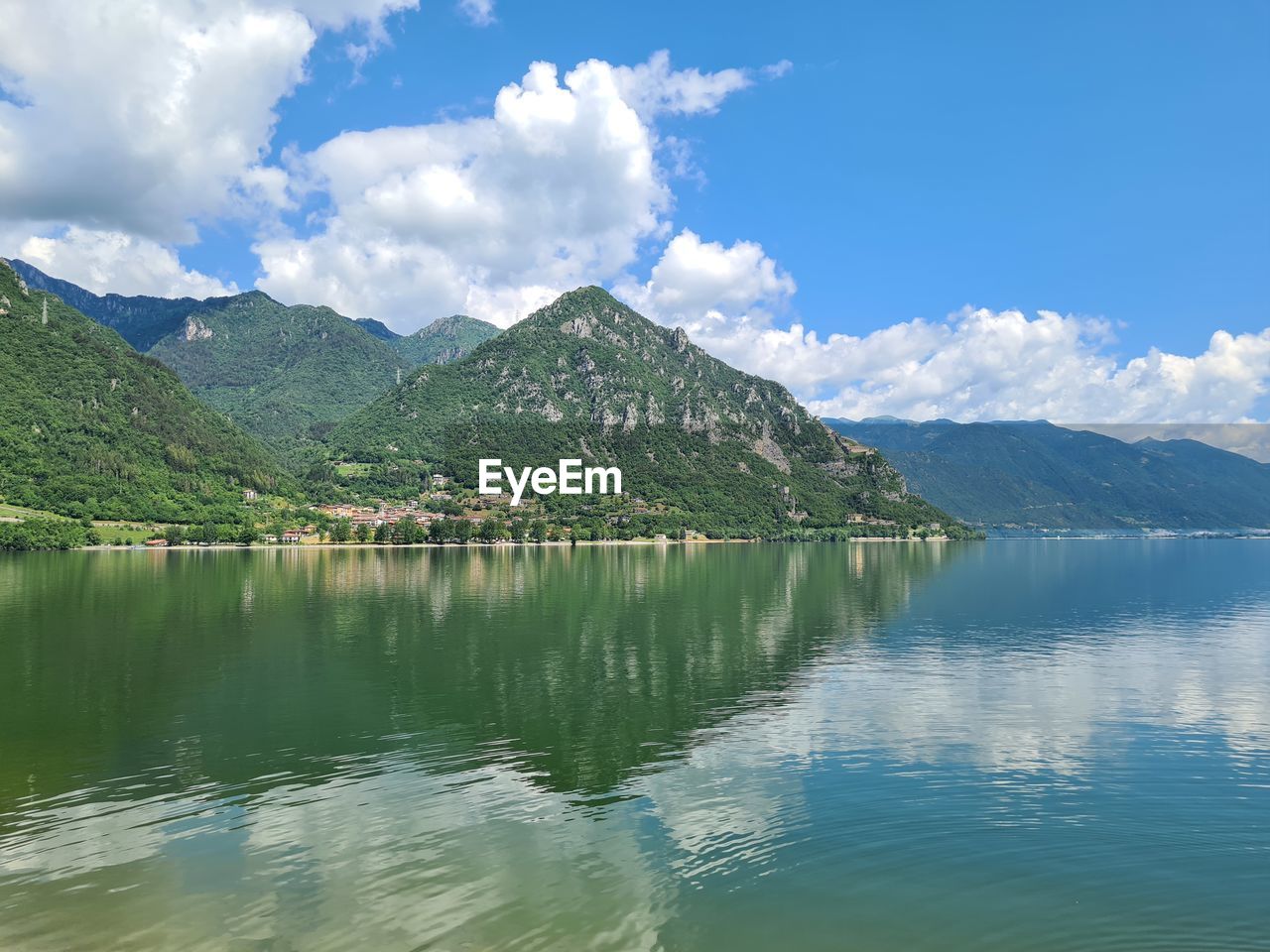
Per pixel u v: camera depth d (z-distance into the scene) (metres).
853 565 188.00
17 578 135.00
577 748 39.59
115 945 21.56
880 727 43.62
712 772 35.94
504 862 26.64
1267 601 111.06
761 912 23.47
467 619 87.12
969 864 26.72
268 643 70.69
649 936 22.06
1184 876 25.95
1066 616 93.19
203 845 28.00
